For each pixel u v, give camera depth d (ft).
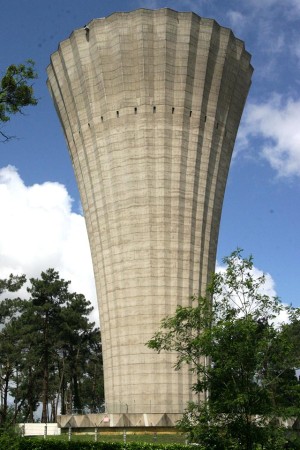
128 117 147.02
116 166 146.82
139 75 147.13
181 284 141.90
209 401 64.03
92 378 301.63
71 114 158.10
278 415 61.98
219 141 152.97
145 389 136.98
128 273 142.51
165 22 146.72
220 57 152.25
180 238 143.74
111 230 146.20
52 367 246.88
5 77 69.46
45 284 231.50
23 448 71.56
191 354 69.05
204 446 63.21
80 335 247.29
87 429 131.23
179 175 145.48
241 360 62.18
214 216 150.51
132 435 122.62
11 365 220.02
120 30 147.54
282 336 63.87
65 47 157.89
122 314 141.79
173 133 146.92
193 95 148.97
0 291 222.28
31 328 217.36
